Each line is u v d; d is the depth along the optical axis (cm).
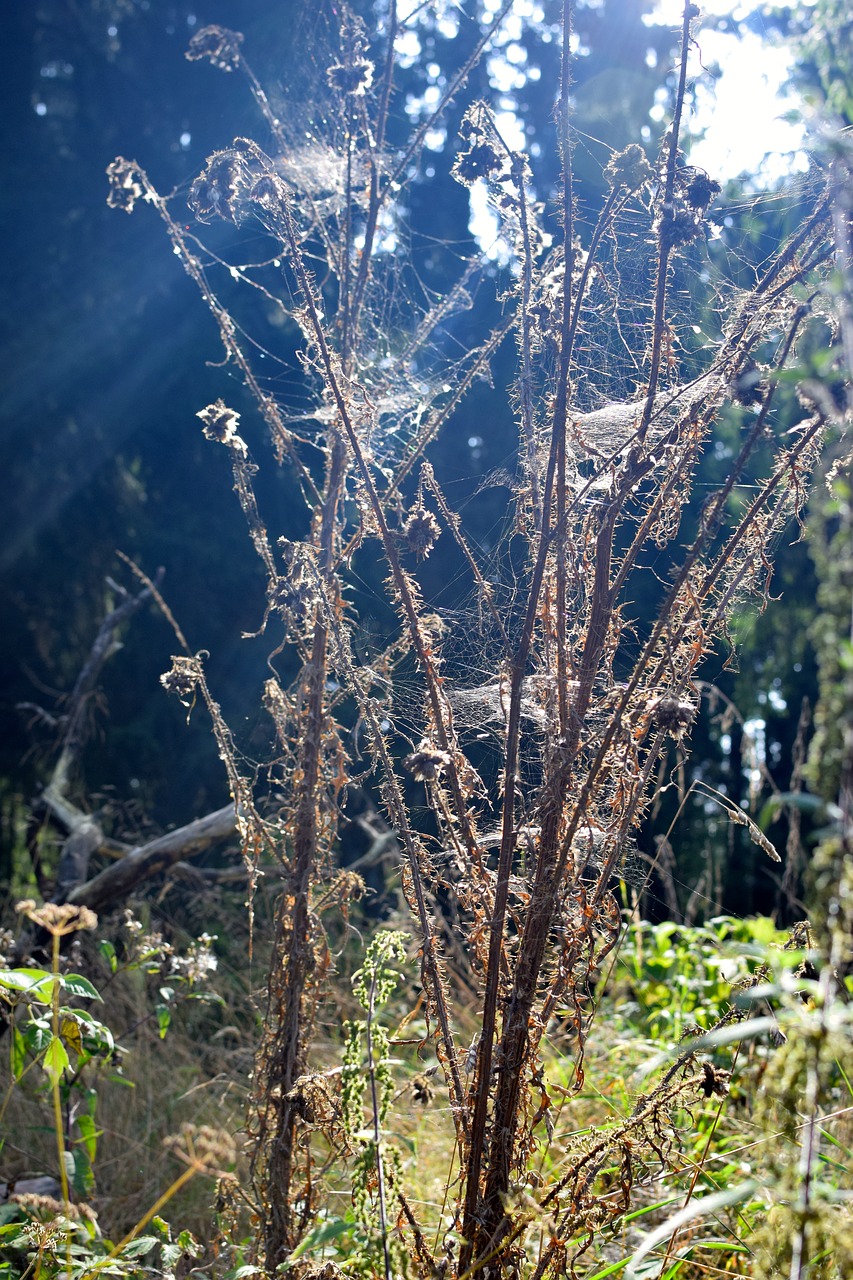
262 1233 183
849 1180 173
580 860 171
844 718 112
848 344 118
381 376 244
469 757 230
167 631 769
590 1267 189
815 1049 112
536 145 678
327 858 203
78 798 658
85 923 197
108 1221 267
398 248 369
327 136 289
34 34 791
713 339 215
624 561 172
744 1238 188
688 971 329
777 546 198
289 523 734
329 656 202
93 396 759
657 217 177
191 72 770
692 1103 180
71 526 774
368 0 519
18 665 770
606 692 177
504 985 168
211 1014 416
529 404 187
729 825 571
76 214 795
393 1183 156
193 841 376
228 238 547
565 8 175
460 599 221
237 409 704
